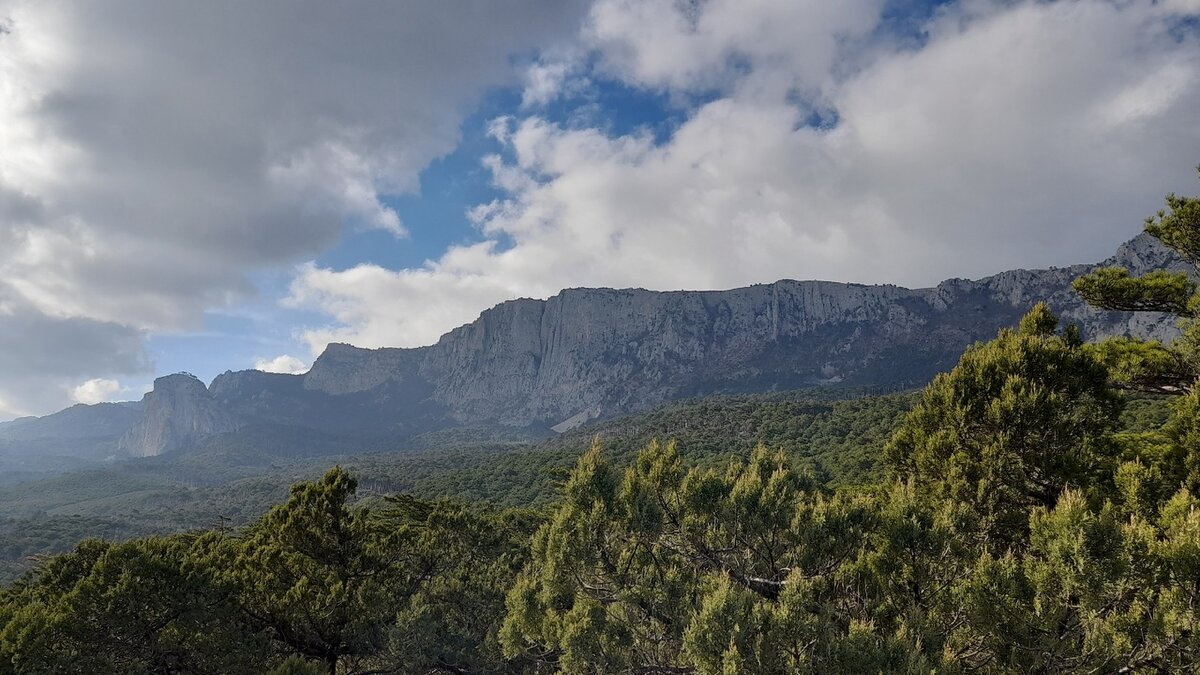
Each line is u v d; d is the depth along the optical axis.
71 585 13.77
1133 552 6.61
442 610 18.62
